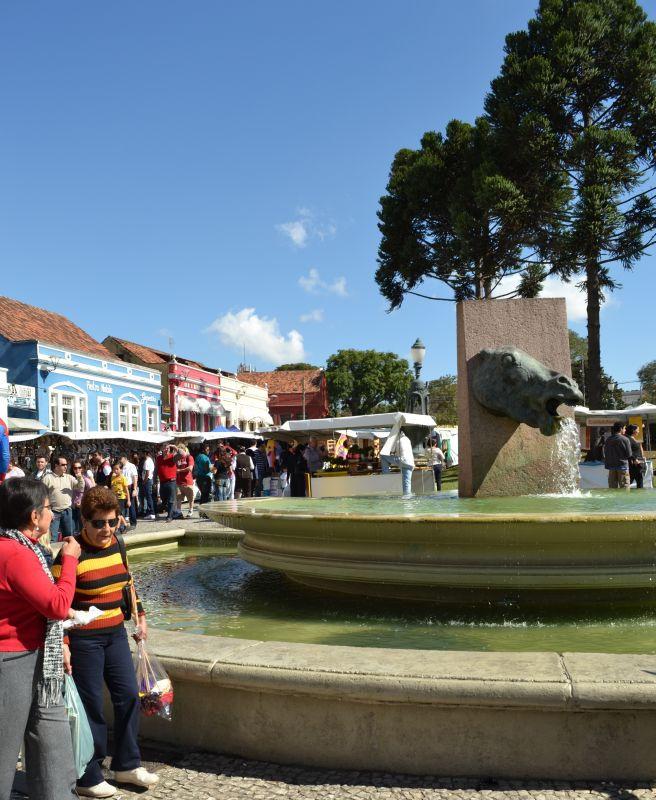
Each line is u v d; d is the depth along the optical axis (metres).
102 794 3.05
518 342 7.77
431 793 2.89
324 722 3.21
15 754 2.60
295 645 3.59
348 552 5.63
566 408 7.70
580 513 5.02
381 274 26.58
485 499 6.96
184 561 9.23
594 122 22.11
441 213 25.27
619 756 2.94
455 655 3.31
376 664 3.20
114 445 25.31
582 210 20.20
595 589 5.19
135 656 3.44
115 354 41.72
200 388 45.47
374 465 19.22
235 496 21.38
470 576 5.13
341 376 76.06
